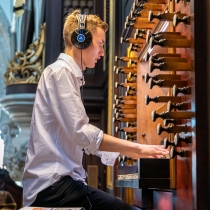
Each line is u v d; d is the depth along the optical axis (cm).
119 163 279
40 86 138
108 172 352
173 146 134
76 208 126
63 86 132
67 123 129
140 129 218
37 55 510
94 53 146
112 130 317
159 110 180
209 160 120
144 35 197
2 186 376
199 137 122
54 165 133
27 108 516
